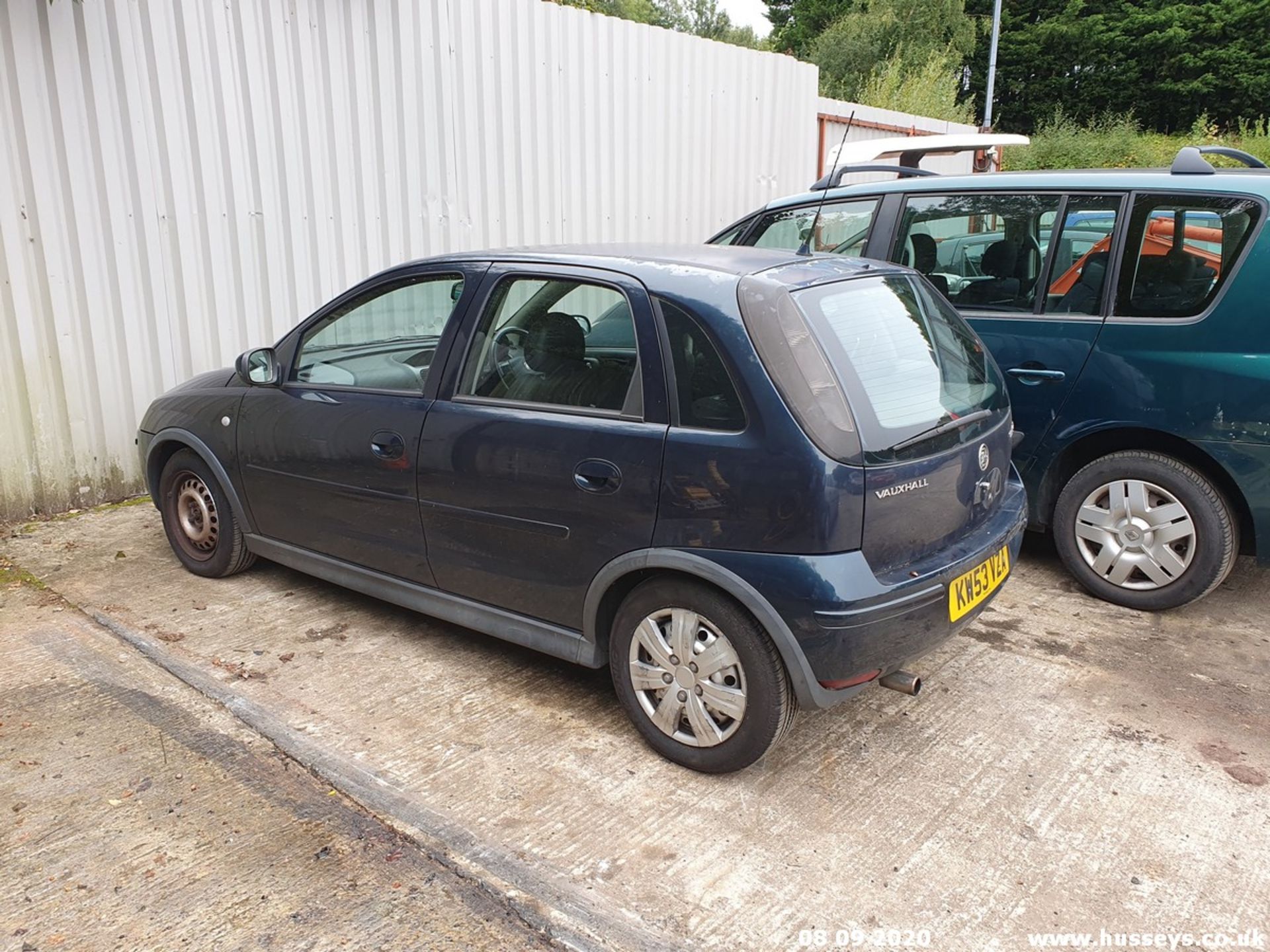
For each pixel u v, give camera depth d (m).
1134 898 2.59
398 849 2.73
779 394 2.77
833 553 2.74
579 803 2.96
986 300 4.68
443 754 3.21
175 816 2.85
